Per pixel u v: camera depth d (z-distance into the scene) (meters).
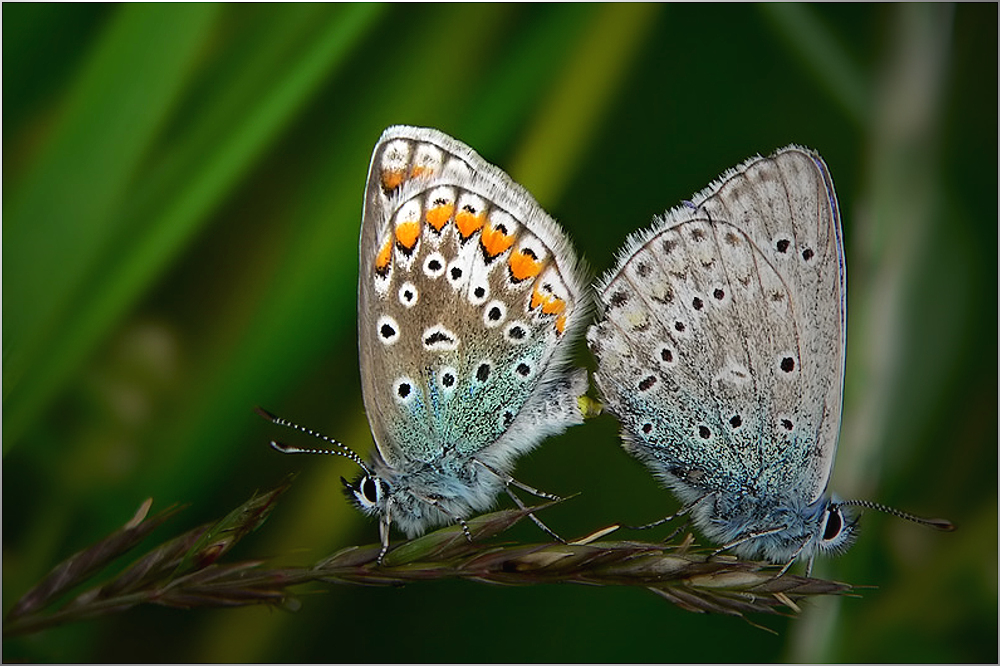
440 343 0.21
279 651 0.20
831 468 0.21
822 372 0.21
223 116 0.21
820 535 0.21
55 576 0.19
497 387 0.21
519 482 0.21
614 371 0.21
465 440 0.21
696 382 0.21
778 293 0.21
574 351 0.21
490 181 0.21
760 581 0.20
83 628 0.20
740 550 0.21
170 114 0.20
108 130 0.20
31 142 0.20
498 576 0.20
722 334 0.21
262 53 0.21
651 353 0.21
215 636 0.20
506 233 0.21
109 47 0.20
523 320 0.21
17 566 0.20
